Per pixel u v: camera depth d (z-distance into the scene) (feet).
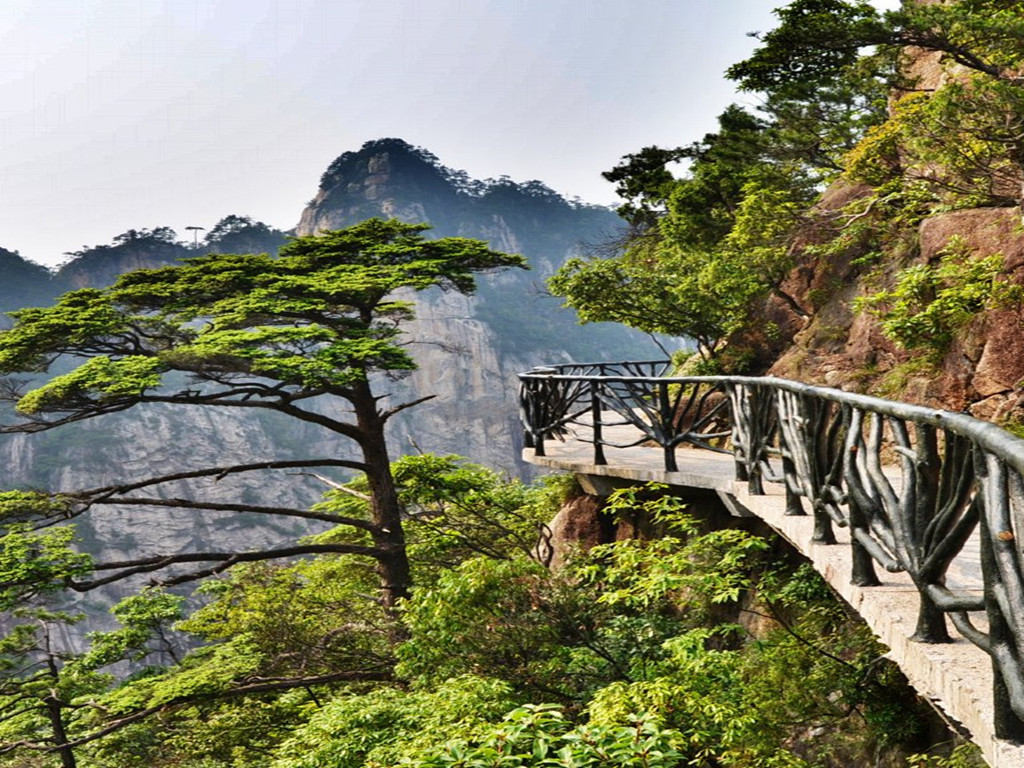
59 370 352.49
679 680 25.20
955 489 10.81
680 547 39.32
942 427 10.93
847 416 15.76
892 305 42.68
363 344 66.54
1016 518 8.84
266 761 56.80
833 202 53.78
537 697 32.94
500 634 34.22
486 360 416.67
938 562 11.28
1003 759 9.17
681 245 66.95
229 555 63.00
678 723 25.44
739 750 25.00
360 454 389.60
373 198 590.55
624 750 16.47
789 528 20.75
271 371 64.13
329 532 82.69
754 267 55.21
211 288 72.08
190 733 63.62
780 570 33.22
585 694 31.89
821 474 18.07
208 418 366.02
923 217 44.14
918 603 13.96
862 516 15.03
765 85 47.50
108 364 63.82
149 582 60.29
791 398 20.12
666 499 30.94
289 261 76.02
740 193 63.31
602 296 62.69
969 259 35.14
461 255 74.08
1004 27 34.53
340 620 67.10
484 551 67.82
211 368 66.03
